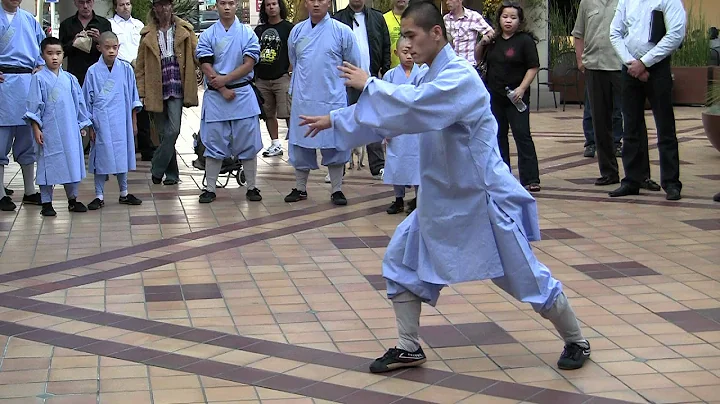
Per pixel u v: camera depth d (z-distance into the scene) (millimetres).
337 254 6934
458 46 9664
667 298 5699
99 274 6422
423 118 4062
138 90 9852
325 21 8734
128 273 6445
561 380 4434
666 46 8383
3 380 4480
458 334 5117
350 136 4238
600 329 5148
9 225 8047
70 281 6246
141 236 7578
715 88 10625
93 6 12578
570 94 18344
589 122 11484
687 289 5875
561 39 18188
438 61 4227
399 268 4496
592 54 9375
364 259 6777
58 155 8266
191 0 18250
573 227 7676
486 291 5902
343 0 16578
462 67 4148
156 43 9844
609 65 9250
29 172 8984
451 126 4203
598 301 5656
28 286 6125
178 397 4270
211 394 4309
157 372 4582
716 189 9148
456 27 9672
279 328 5246
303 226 7922
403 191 8375
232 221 8148
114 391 4348
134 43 11883
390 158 8055
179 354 4828
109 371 4598
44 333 5172
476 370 4578
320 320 5383
